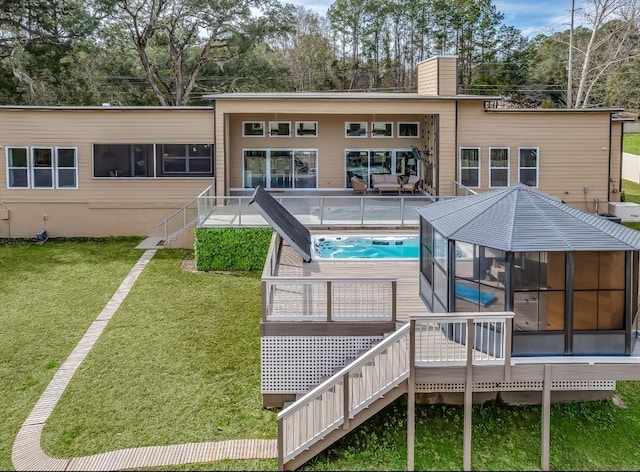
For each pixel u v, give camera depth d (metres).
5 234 20.08
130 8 34.66
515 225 8.17
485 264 8.12
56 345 11.34
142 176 20.06
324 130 22.62
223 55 39.44
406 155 22.98
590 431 8.43
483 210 8.92
